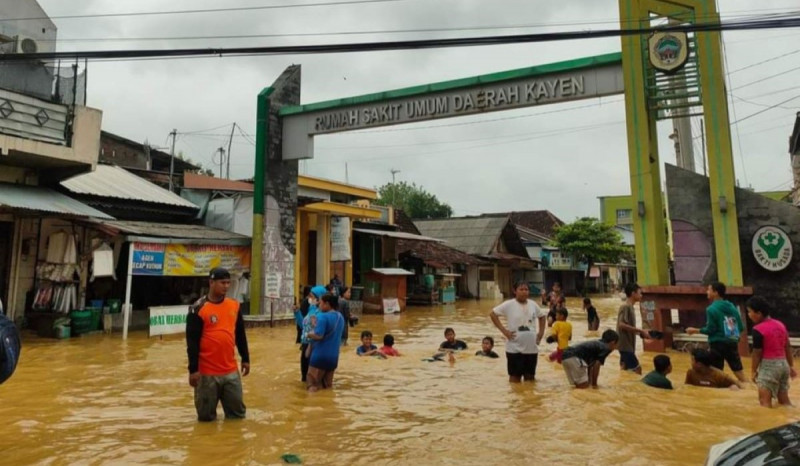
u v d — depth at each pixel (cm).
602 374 967
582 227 4800
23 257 1500
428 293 3133
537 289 4831
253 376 937
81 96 1471
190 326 615
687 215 1377
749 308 729
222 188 2241
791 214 1281
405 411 682
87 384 849
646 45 1414
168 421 625
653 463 482
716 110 1340
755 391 805
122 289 1734
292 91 2044
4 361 474
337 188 2753
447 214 6700
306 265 2512
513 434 575
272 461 484
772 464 274
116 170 2142
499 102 1611
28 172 1517
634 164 1406
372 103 1817
